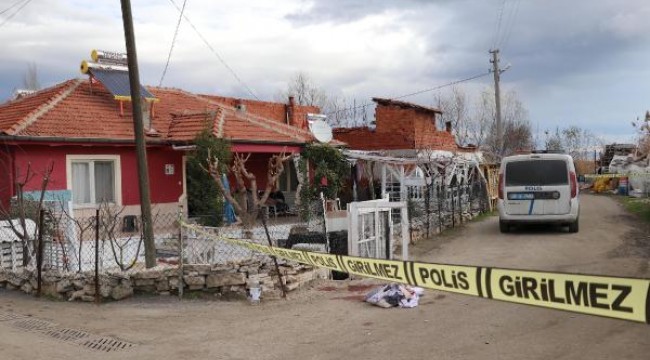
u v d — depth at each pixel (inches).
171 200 602.2
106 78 625.9
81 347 256.5
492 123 1863.9
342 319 297.9
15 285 382.0
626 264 426.0
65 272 363.9
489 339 255.6
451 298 334.0
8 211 481.4
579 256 471.2
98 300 341.1
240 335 274.1
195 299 346.9
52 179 528.4
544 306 146.3
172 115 660.7
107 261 419.5
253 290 345.4
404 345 251.3
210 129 587.8
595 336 254.1
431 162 822.5
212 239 398.6
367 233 434.9
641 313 129.0
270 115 966.4
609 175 1461.6
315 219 450.6
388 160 778.2
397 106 1082.7
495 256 490.9
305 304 333.4
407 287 334.3
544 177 614.2
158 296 353.1
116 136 562.9
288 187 778.8
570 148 2357.3
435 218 670.5
